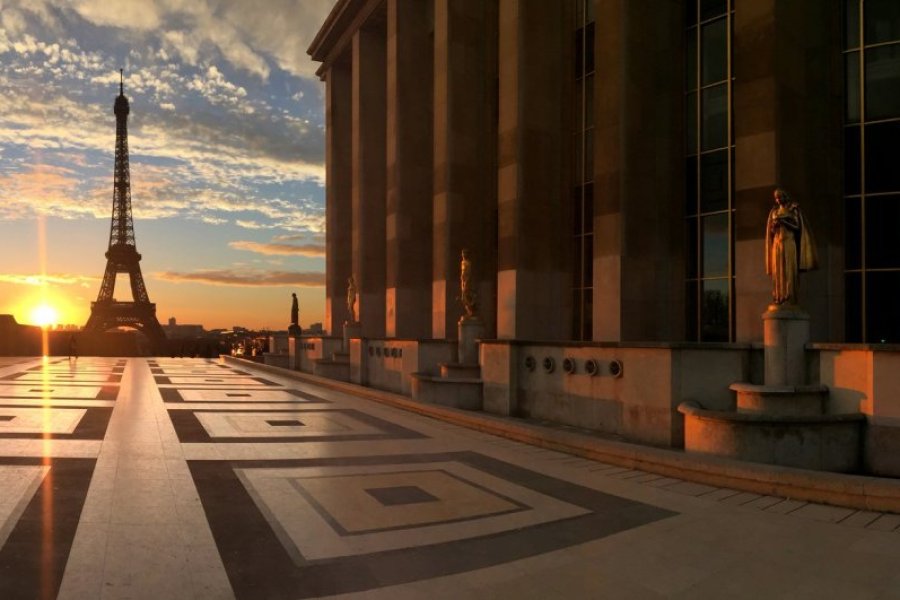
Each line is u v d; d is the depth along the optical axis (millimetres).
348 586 5844
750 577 6203
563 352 18219
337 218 48406
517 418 19531
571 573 6270
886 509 8352
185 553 6559
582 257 25422
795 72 17641
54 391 21953
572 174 26016
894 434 11453
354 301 40656
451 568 6355
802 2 17984
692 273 21516
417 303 35594
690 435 12562
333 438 13883
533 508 8617
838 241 18125
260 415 17312
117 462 10617
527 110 25109
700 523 7969
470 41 30688
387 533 7426
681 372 14055
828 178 18094
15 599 5293
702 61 21516
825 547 7070
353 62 43375
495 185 30750
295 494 9039
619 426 16234
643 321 21125
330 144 49188
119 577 5859
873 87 17938
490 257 30594
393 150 35906
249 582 5883
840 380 12477
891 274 17438
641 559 6684
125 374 32719
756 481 9469
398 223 35375
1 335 57844
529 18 25281
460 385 21203
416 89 36156
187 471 10219
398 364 28469
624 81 20969
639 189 21219
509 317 25047
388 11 36938
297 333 53656
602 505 8805
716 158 20984
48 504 8062
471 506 8656
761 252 17203
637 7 21391
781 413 12453
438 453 12422
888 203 17578
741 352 14328
